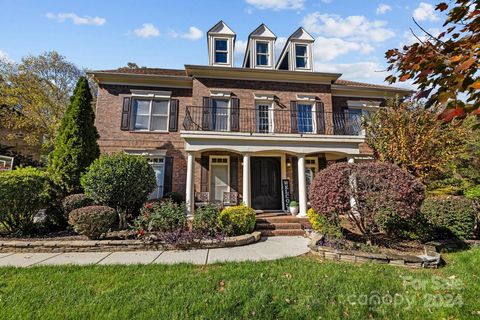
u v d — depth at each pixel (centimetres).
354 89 1273
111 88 1161
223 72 1152
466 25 204
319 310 306
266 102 1183
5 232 704
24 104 1767
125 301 325
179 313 296
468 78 160
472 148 1063
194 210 929
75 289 361
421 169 932
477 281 406
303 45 1293
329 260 536
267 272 439
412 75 214
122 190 741
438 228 693
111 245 605
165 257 548
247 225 762
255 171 1167
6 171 732
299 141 988
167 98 1184
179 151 1142
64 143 883
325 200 608
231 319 286
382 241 655
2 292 350
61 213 779
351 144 1028
